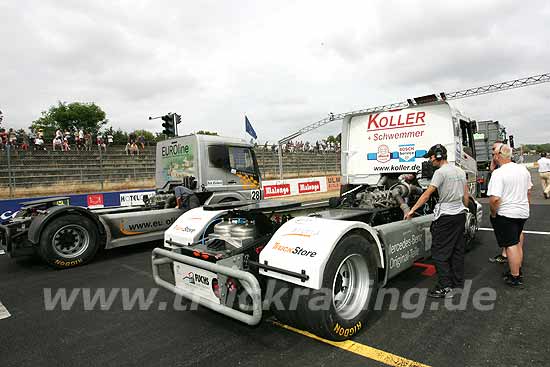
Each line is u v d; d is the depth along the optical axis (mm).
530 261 4793
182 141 7418
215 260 3023
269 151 22875
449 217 3598
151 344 2924
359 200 5145
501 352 2588
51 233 5199
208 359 2650
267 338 2949
